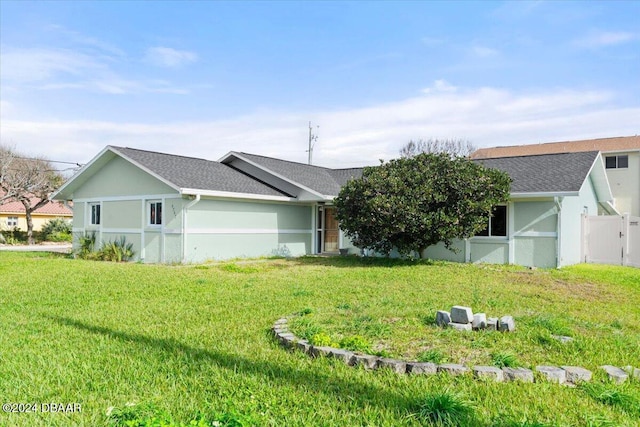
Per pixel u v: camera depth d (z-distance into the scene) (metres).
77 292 8.48
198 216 14.62
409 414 3.32
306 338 5.12
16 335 5.43
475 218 13.01
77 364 4.40
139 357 4.61
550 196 13.03
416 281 10.18
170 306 7.22
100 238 17.06
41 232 31.95
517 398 3.62
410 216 12.91
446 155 13.86
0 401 3.56
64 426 3.16
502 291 8.97
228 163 19.80
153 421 2.99
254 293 8.42
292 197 17.39
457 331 5.34
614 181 27.11
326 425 3.19
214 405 3.46
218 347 4.96
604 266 14.32
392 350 4.67
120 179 16.41
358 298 7.86
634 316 7.28
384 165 14.32
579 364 4.40
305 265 13.58
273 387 3.85
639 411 3.46
